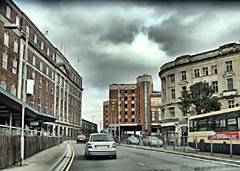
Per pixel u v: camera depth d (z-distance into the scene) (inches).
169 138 1227.9
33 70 1708.9
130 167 510.6
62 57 2485.2
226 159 624.4
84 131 3944.4
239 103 1494.8
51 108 2097.7
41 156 713.6
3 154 468.1
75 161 630.5
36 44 1743.4
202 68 1723.7
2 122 1190.3
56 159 630.5
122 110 4065.0
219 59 1628.9
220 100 1574.8
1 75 1284.4
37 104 1785.2
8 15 1387.8
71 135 2792.8
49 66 2068.2
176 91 1846.7
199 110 1386.6
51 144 1230.3
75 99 3002.0
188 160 649.6
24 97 568.4
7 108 916.6
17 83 1459.2
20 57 1493.6
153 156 770.2
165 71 1973.4
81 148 1189.1
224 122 790.5
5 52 1331.2
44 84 1937.7
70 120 2751.0
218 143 810.2
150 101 3732.8
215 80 1640.0
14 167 489.7
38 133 903.1
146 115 3708.2
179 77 1841.8
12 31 1409.9
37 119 1315.2
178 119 1788.9
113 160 650.8
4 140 474.0
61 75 2394.2
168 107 1902.1
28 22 1643.7
